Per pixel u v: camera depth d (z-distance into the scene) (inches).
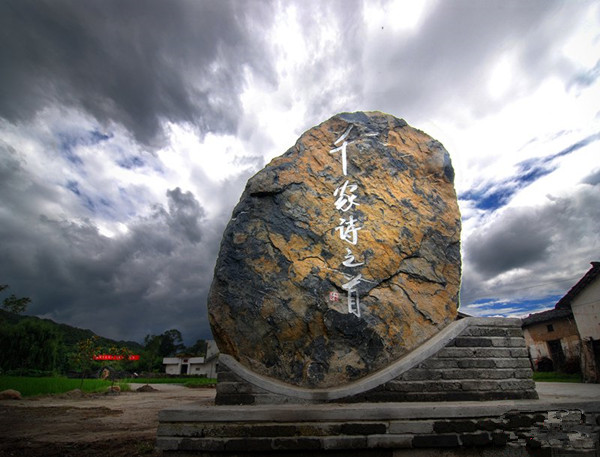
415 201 211.0
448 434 141.7
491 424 145.6
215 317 178.1
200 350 2295.8
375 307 184.1
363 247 194.5
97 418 336.5
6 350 978.1
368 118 227.3
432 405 149.1
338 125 222.8
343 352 174.9
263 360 172.7
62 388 644.1
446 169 223.6
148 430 263.9
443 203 215.5
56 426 287.7
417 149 224.5
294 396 158.7
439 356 169.9
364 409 141.9
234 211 201.5
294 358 172.9
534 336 703.7
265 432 138.5
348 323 179.2
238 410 141.3
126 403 493.0
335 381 169.8
